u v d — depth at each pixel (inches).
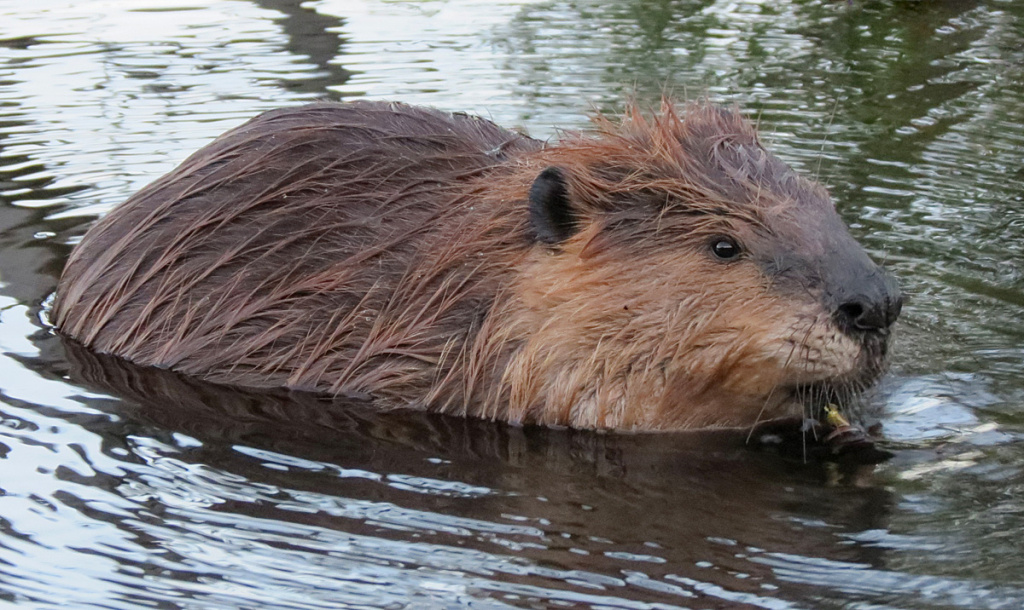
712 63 746.8
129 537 304.3
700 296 358.6
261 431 371.6
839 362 345.7
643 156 374.9
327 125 426.3
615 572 288.7
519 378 378.9
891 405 385.1
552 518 317.1
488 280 385.4
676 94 677.3
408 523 313.9
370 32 816.3
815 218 357.1
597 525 313.4
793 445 367.6
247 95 679.1
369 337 395.5
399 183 411.2
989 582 279.0
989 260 488.7
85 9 893.2
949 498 325.4
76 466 342.0
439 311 388.8
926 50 776.9
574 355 375.2
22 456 346.6
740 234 356.2
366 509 321.4
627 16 861.2
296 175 417.1
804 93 693.9
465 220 393.4
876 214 531.2
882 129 637.9
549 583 283.3
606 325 369.7
